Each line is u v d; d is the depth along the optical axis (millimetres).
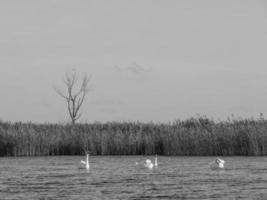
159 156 79625
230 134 77562
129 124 86375
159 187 47188
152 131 82812
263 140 76312
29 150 81625
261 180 51156
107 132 84250
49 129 85188
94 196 43125
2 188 47219
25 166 65438
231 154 77375
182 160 72375
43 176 55219
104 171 59594
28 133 82188
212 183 49344
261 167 62062
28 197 43000
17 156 81188
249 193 44000
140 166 64562
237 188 46406
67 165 66812
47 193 44625
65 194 44094
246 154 76750
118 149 82125
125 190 45750
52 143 82562
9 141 81500
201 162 69125
